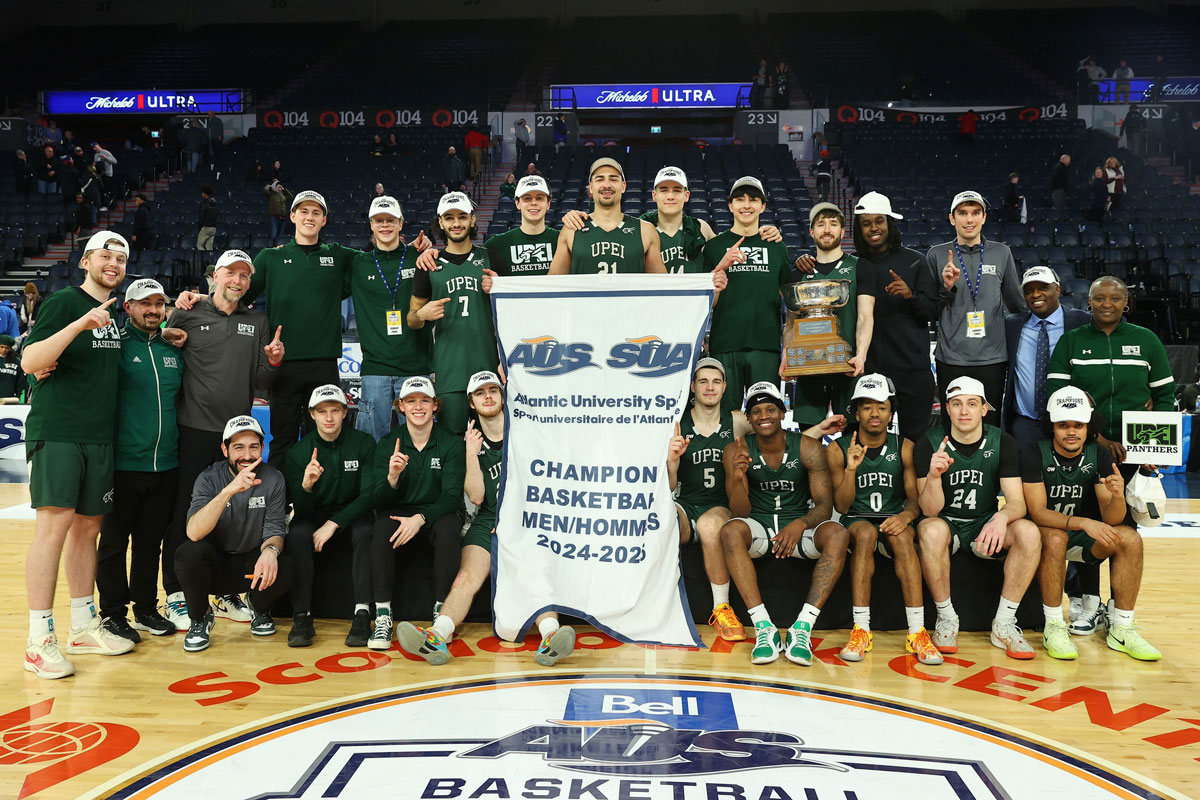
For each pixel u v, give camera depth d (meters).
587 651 3.99
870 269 4.66
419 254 4.72
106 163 16.73
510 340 4.19
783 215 14.31
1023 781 2.75
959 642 4.19
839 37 23.55
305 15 25.48
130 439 4.09
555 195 15.41
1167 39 22.45
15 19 24.62
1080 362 4.45
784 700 3.40
